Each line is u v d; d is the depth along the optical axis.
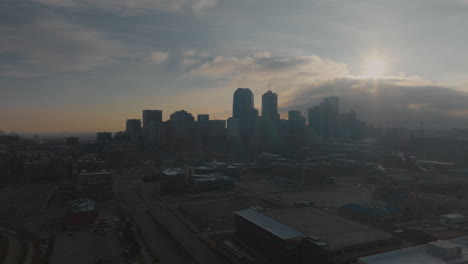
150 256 134.50
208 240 155.38
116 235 163.12
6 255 135.75
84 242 152.25
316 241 113.12
